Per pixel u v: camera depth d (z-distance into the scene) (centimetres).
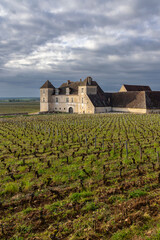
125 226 802
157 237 707
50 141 2331
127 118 4247
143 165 1425
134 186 1120
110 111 6494
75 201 988
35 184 1186
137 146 1919
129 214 868
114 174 1288
